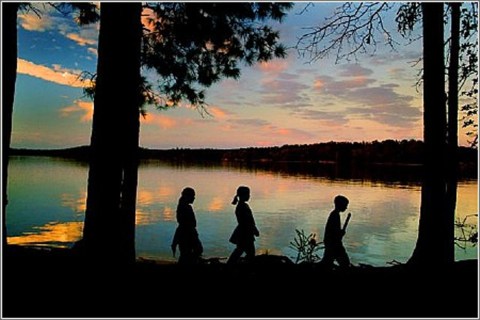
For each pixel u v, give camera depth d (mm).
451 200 7121
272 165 149625
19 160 145750
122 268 5840
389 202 36312
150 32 8922
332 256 6773
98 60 5898
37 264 5883
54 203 28266
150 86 9359
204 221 24047
